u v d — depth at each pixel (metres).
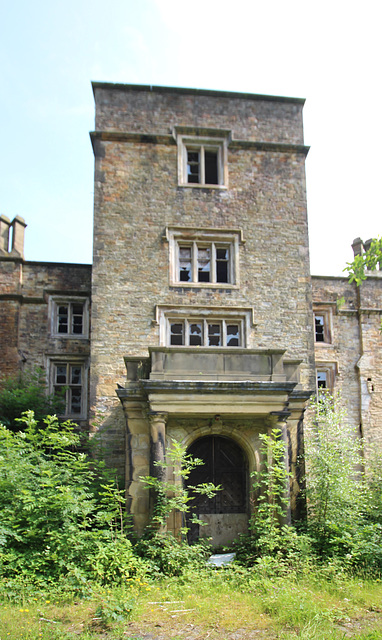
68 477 11.01
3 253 17.14
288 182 16.42
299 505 12.69
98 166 15.69
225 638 7.25
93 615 8.10
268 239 15.94
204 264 15.85
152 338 14.84
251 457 12.76
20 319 16.86
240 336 15.41
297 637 7.00
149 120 16.17
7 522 9.89
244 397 12.09
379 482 13.60
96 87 16.17
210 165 16.83
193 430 12.63
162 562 10.48
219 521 12.88
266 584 9.31
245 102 16.73
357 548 10.80
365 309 18.45
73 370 16.98
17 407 14.69
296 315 15.57
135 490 12.16
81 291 17.16
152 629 7.64
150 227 15.51
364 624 7.76
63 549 9.79
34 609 8.25
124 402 12.48
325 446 12.72
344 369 18.12
